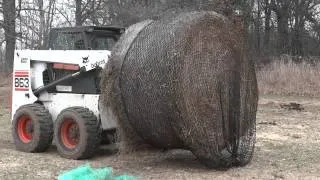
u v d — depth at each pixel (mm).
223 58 7898
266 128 12469
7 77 24719
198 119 7539
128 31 8133
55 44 9711
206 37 7641
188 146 7688
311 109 16781
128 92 7703
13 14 25031
